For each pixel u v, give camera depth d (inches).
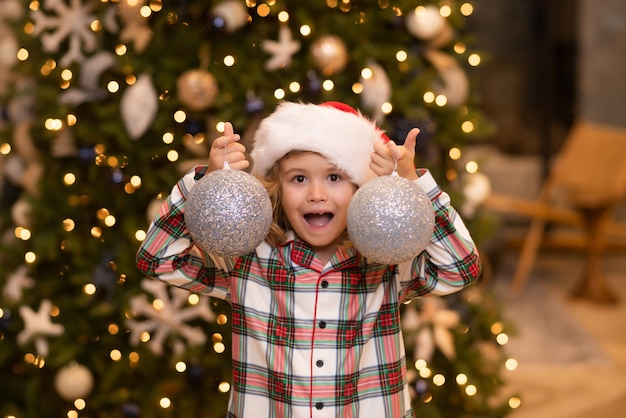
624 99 219.5
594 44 219.1
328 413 45.3
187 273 48.2
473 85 92.1
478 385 85.8
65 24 77.8
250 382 47.0
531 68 236.7
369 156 47.0
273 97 78.0
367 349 47.1
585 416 99.3
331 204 46.7
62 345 78.9
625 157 155.3
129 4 76.0
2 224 90.7
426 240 42.1
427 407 82.0
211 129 80.9
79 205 81.0
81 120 80.4
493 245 159.6
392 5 83.2
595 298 153.1
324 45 77.1
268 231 44.3
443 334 84.7
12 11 92.0
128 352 80.9
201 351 79.4
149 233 46.9
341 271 47.1
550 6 222.5
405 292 49.5
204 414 81.8
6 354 80.7
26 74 83.7
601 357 121.2
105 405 80.7
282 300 47.0
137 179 78.0
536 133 237.1
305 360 46.0
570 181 164.4
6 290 82.1
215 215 41.9
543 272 179.6
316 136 45.6
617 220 212.1
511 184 216.7
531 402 104.3
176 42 78.0
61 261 82.9
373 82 78.0
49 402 82.1
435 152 86.3
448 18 87.7
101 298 82.0
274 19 80.7
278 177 48.9
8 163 88.0
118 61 76.2
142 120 74.4
